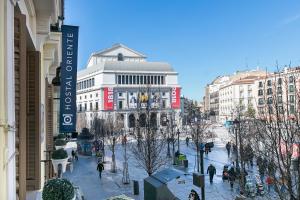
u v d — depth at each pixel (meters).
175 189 24.53
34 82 8.04
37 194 7.27
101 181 27.84
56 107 23.62
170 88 109.19
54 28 10.16
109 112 100.19
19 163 5.47
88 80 117.19
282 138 10.80
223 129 88.00
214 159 38.97
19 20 5.50
